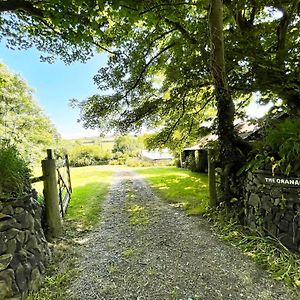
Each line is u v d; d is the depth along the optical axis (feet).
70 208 20.51
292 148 10.55
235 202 15.08
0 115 39.99
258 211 12.37
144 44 21.16
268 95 20.25
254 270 9.55
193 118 26.40
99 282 9.16
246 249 11.30
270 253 10.53
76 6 11.59
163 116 24.97
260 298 7.88
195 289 8.54
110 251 11.91
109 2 11.46
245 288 8.45
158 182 34.73
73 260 10.95
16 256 8.07
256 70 18.81
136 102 23.77
